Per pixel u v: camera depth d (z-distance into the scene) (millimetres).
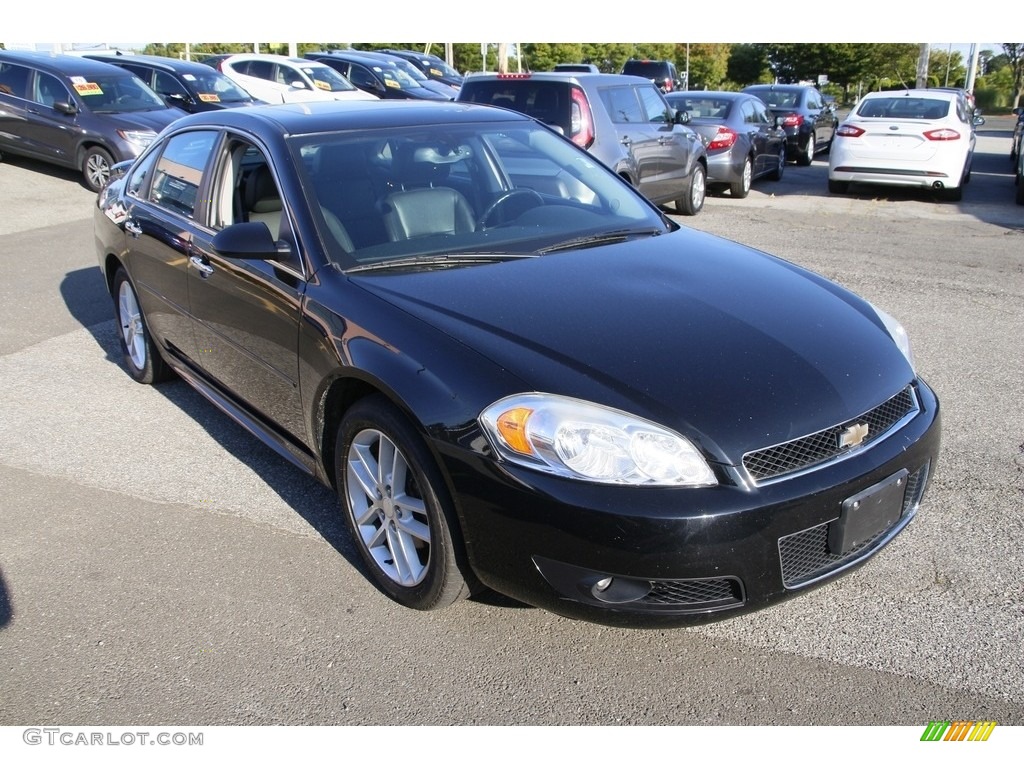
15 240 9312
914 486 3002
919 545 3473
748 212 11547
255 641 2949
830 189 13320
